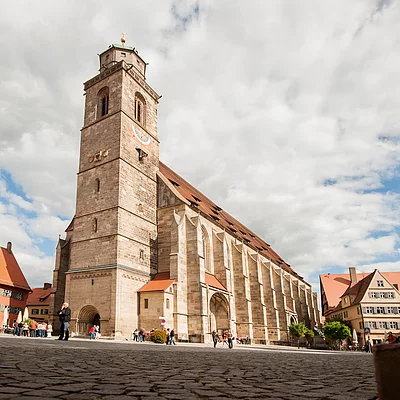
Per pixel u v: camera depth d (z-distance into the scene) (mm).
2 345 16781
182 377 8406
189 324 47594
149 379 7754
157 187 56969
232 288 60156
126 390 6137
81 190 52688
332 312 100688
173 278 48062
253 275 67312
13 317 63656
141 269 49344
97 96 56688
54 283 53812
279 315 74500
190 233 51219
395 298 81438
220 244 59031
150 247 52281
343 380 8742
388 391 3211
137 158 53906
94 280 46344
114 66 55312
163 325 44125
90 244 48781
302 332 71812
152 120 59875
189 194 65062
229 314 54562
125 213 48719
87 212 50719
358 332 83062
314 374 10281
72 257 50125
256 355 22703
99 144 53219
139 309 46531
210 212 66812
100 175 51250
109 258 46281
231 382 7816
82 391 5871
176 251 49062
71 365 9953
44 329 45719
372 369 12492
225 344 48250
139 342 38312
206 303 48531
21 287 65312
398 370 3189
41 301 90062
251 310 65812
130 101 54969
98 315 47531
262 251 83438
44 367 9109
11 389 5781
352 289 90250
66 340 27531
